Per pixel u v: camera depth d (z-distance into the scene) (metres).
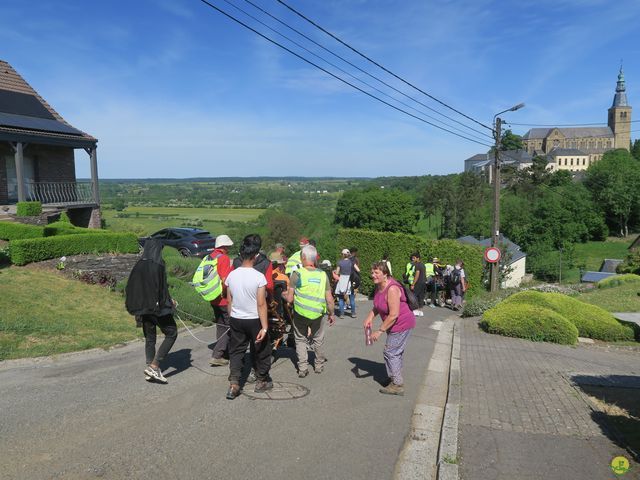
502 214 81.12
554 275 64.62
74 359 7.30
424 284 14.74
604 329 12.33
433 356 9.52
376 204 82.75
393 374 6.77
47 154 24.30
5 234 15.28
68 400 5.67
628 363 9.82
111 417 5.29
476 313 15.35
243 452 4.73
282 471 4.44
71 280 11.82
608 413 6.44
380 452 5.00
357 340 10.25
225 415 5.58
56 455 4.39
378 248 22.00
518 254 57.25
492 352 9.97
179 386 6.43
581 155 162.12
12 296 9.67
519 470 4.78
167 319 6.37
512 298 13.38
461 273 17.41
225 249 7.23
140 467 4.30
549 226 78.69
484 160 177.00
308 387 6.77
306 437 5.18
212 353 8.16
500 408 6.48
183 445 4.77
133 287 6.07
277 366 7.73
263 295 5.95
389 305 6.57
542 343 11.32
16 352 7.21
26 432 4.78
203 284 7.13
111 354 7.71
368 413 6.01
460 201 85.75
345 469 4.59
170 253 21.02
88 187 25.11
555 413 6.36
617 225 97.69
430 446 5.25
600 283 22.95
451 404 6.41
